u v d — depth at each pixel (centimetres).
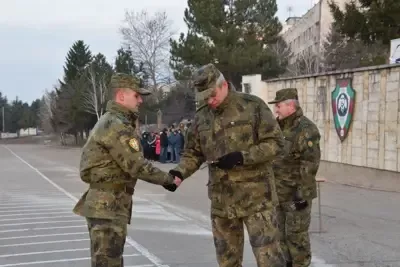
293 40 6825
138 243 775
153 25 5453
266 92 2186
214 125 447
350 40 2964
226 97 441
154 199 1266
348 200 1169
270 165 457
